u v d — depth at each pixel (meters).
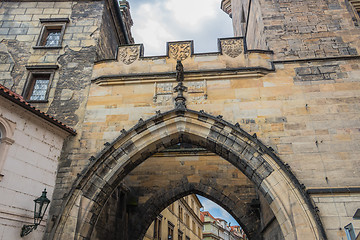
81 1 15.91
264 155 10.69
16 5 15.78
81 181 10.84
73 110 12.70
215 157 18.12
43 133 10.87
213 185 17.41
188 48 13.38
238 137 11.13
